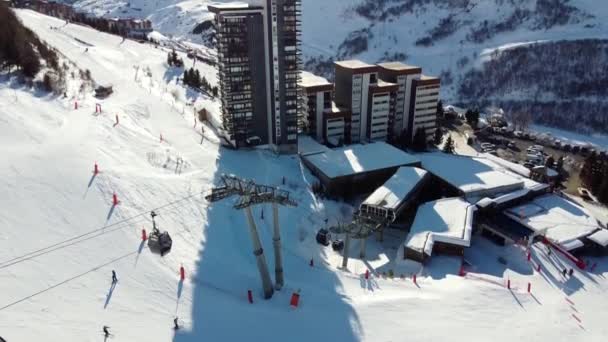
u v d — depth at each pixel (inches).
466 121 5378.9
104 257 1824.6
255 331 1605.6
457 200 3041.3
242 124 3528.5
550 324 1852.9
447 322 1779.0
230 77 3363.7
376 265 2564.0
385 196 2962.6
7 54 3356.3
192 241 2178.9
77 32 6560.0
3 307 1443.2
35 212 1924.2
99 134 2807.6
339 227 2529.5
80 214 2023.9
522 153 4503.0
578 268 2518.5
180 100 4436.5
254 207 2714.1
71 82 3747.5
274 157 3538.4
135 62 5585.6
